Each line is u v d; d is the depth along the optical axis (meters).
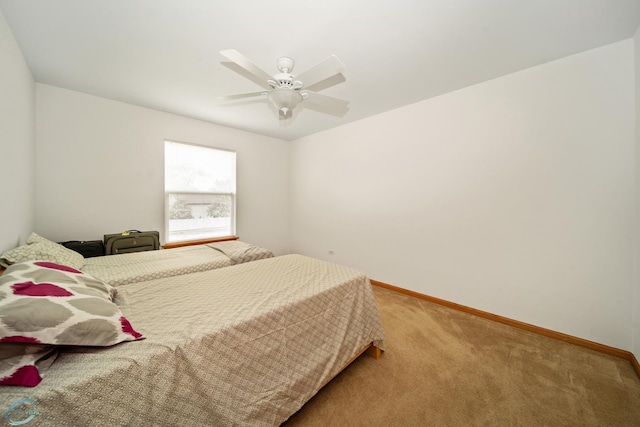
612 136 1.77
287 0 1.37
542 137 2.04
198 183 3.54
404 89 2.48
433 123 2.69
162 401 0.82
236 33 1.65
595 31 1.63
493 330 2.14
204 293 1.43
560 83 1.95
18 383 0.67
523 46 1.79
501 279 2.29
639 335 1.64
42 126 2.39
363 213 3.47
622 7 1.42
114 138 2.81
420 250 2.87
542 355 1.79
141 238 2.78
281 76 1.74
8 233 1.58
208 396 0.93
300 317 1.34
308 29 1.61
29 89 2.12
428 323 2.26
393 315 2.42
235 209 3.93
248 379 1.07
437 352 1.82
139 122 2.97
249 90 2.53
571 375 1.58
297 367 1.26
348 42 1.74
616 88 1.75
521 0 1.37
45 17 1.51
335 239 3.89
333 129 3.81
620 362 1.70
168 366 0.85
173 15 1.50
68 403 0.67
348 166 3.63
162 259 2.29
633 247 1.72
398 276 3.10
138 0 1.38
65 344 0.76
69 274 1.15
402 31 1.63
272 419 1.10
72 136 2.56
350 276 1.79
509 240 2.24
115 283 1.69
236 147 3.90
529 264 2.14
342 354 1.50
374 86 2.42
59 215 2.52
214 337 1.00
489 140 2.31
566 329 1.98
